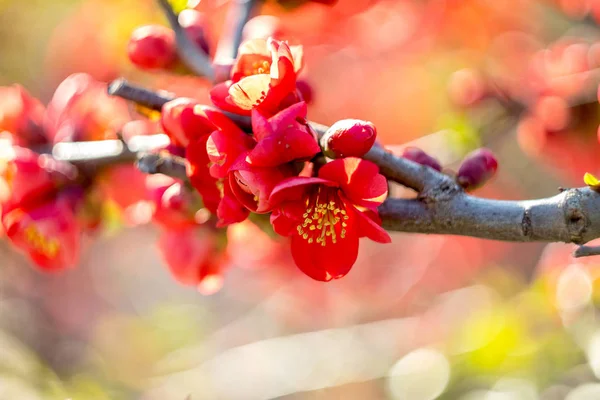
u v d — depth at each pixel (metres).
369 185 0.49
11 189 0.58
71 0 1.01
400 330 1.11
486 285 1.02
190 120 0.52
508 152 1.08
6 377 0.82
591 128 0.70
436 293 1.16
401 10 0.89
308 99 0.55
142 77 0.80
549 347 0.77
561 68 0.76
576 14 0.79
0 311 1.26
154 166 0.52
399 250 1.17
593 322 0.76
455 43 0.96
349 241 0.50
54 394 0.84
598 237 0.49
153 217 0.57
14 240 0.58
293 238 0.51
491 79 0.79
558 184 1.09
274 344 1.15
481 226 0.50
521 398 0.74
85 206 0.58
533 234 0.49
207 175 0.52
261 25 0.58
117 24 0.74
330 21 0.70
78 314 1.42
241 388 1.10
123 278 1.59
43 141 0.60
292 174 0.50
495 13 0.92
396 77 1.02
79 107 0.60
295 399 1.22
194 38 0.58
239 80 0.51
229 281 1.47
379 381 1.21
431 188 0.50
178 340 1.32
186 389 1.10
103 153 0.57
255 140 0.50
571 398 0.72
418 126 1.02
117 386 1.14
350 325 1.20
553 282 0.79
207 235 0.58
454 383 0.87
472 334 0.81
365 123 0.49
